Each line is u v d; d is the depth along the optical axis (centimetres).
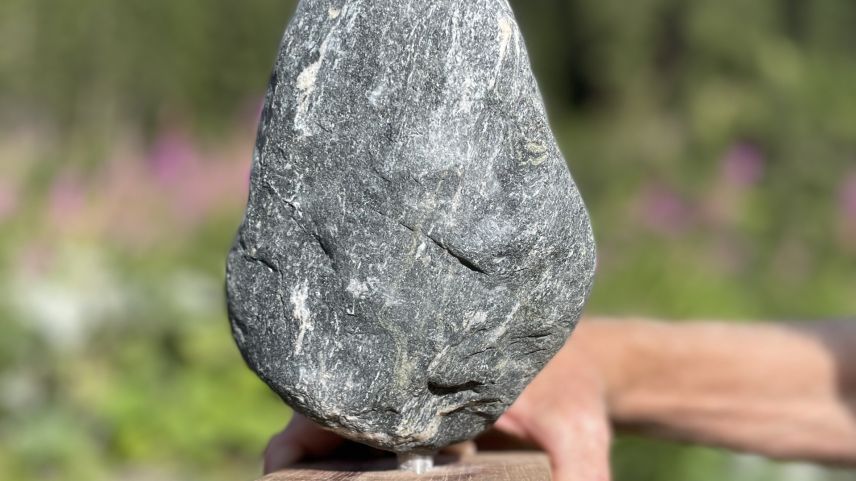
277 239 115
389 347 114
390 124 111
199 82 698
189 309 354
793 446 190
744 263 392
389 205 111
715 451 274
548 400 162
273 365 116
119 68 642
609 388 176
